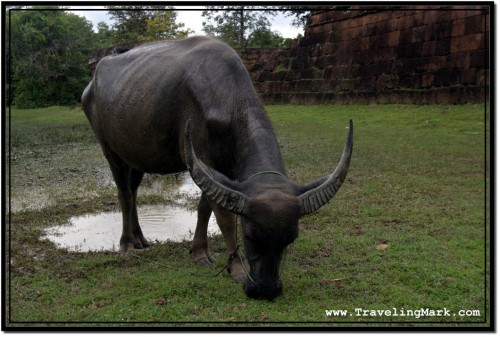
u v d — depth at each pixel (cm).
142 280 521
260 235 396
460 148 1291
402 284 501
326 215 752
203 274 535
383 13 2356
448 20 2053
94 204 884
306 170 1094
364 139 1527
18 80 3981
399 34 2280
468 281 499
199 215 581
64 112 3497
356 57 2495
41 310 462
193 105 513
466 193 865
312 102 2650
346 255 584
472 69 1942
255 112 472
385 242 632
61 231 735
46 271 565
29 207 871
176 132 543
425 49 2152
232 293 476
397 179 974
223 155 495
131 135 577
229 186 419
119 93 597
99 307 462
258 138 452
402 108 2086
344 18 2567
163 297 476
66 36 4091
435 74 2095
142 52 620
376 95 2333
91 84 690
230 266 520
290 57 2902
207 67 514
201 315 436
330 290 482
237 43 3262
